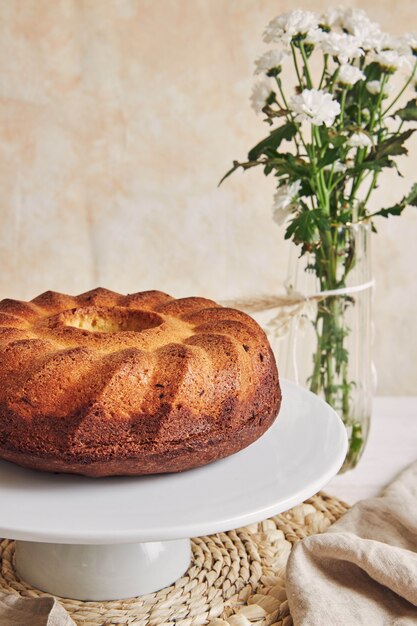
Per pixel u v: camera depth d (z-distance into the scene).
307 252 1.19
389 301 1.51
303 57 1.16
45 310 1.08
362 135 1.15
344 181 1.20
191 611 0.99
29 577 1.03
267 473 0.95
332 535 1.00
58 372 0.93
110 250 1.49
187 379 0.93
